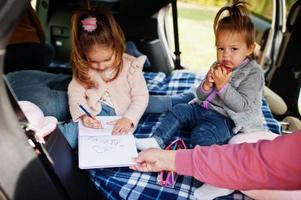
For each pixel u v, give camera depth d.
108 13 1.60
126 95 1.64
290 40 2.31
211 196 1.14
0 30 0.67
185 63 3.14
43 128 1.04
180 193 1.18
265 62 2.63
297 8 2.25
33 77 1.83
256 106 1.52
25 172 0.91
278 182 0.83
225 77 1.45
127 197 1.17
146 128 1.63
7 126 0.83
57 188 1.01
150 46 2.62
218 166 0.92
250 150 0.88
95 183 1.25
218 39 1.53
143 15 2.60
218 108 1.58
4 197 0.90
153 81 2.19
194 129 1.53
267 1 2.68
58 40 2.91
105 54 1.49
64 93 1.69
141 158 1.16
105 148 1.28
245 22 1.50
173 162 1.05
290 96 2.33
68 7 2.80
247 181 0.88
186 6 3.29
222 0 2.91
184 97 1.87
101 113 1.60
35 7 2.86
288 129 2.13
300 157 0.78
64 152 1.12
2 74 0.77
